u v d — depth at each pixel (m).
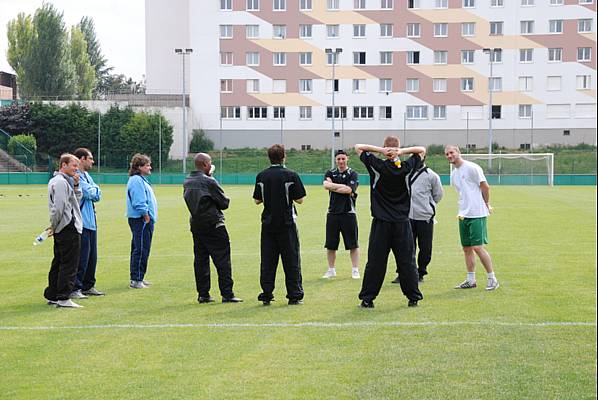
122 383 6.32
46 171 60.59
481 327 8.20
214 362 6.93
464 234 10.68
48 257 14.95
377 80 69.69
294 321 8.66
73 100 69.62
